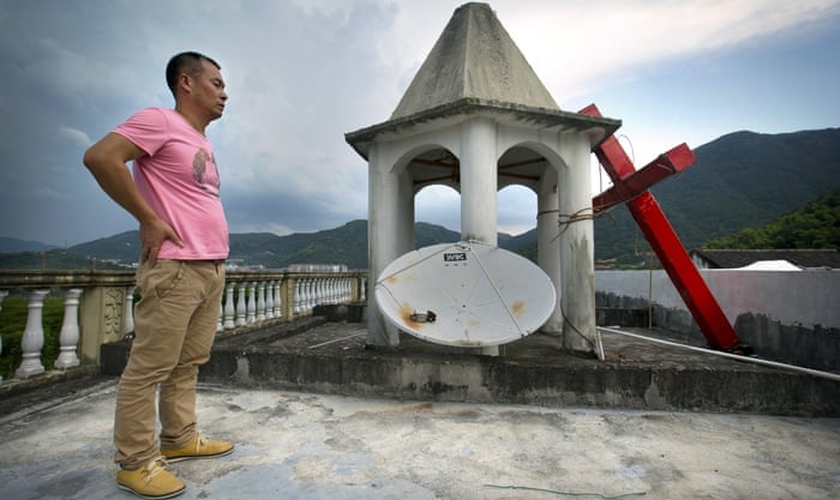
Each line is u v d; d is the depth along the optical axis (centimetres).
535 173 779
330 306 941
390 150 558
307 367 459
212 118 307
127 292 547
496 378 423
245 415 387
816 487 265
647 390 406
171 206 266
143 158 265
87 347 503
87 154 233
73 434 335
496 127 499
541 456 304
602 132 530
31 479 266
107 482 262
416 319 444
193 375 304
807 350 478
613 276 1142
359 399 434
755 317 564
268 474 275
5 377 438
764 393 395
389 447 318
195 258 269
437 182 802
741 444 329
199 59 296
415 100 573
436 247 502
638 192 580
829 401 389
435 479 270
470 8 608
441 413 394
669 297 800
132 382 252
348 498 246
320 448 316
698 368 406
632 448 320
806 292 480
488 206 486
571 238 526
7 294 403
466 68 530
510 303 457
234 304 743
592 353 503
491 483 265
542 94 576
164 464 261
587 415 390
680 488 262
